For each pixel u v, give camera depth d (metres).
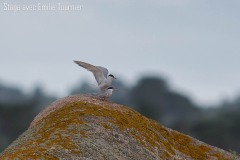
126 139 24.94
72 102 27.08
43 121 26.36
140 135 25.55
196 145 27.45
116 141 24.67
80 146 23.48
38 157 22.28
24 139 25.36
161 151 25.47
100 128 24.92
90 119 25.36
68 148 23.19
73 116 25.52
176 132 27.58
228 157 27.52
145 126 26.44
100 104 26.73
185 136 27.58
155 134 26.36
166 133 27.09
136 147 24.83
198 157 26.73
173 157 25.62
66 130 24.47
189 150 26.94
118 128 25.28
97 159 23.12
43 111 27.72
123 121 25.84
